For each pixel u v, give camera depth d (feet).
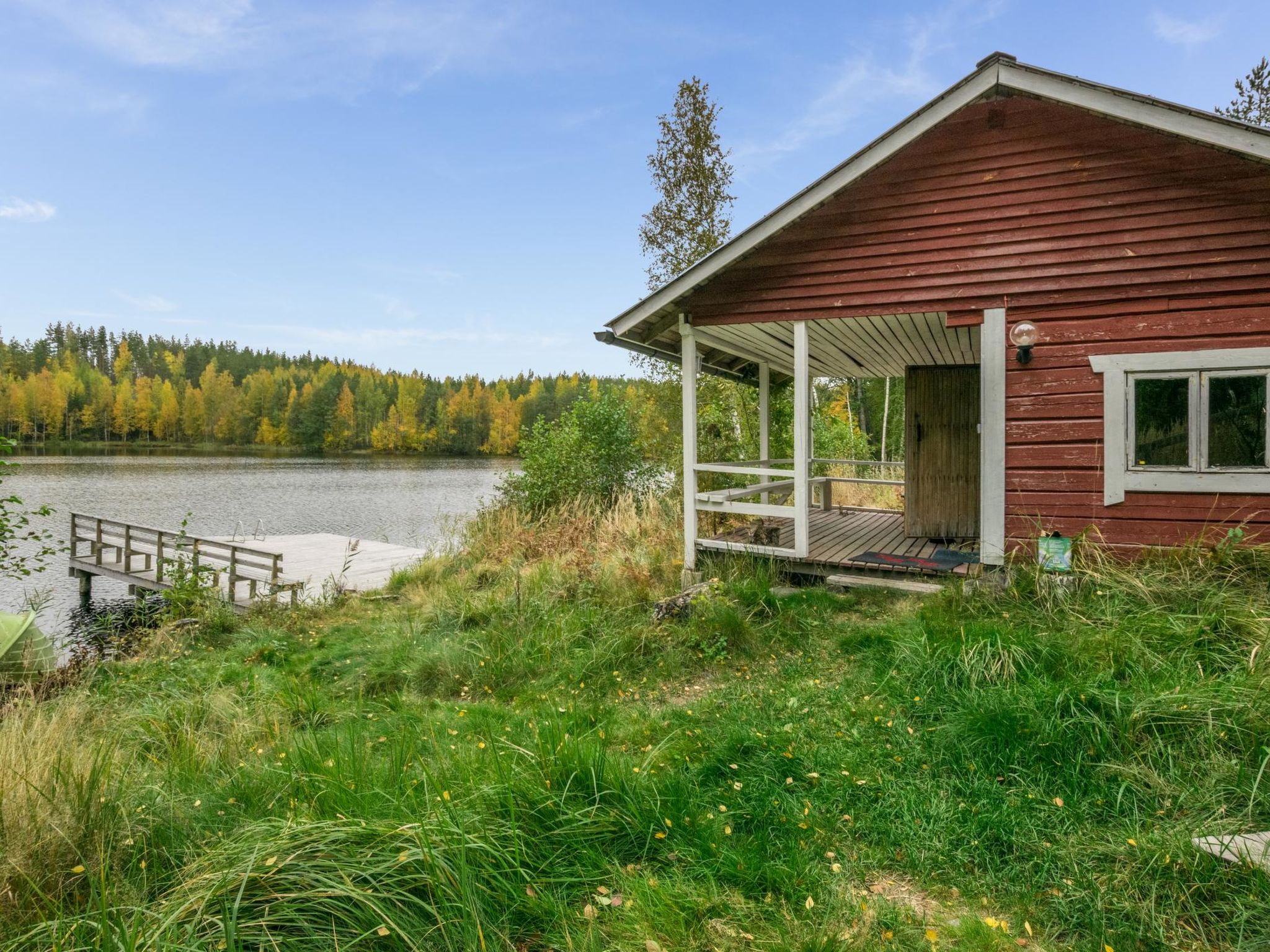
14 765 9.36
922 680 14.03
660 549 29.73
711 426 47.01
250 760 12.78
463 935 7.25
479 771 10.63
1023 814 9.77
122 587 53.62
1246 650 13.30
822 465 51.83
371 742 13.55
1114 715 11.33
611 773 10.18
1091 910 7.98
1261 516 18.08
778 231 22.07
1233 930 7.57
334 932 6.99
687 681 17.51
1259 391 17.99
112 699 18.01
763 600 20.74
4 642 24.22
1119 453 19.27
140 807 9.52
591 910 7.89
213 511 94.89
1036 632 16.08
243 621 31.27
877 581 22.63
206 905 7.13
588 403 51.24
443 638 22.49
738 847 9.43
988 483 20.52
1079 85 18.57
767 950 7.40
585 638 20.90
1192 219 18.44
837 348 29.32
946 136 20.72
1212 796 9.58
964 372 28.30
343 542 59.00
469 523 47.73
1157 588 16.80
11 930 7.13
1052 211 19.75
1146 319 18.93
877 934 7.76
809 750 12.23
